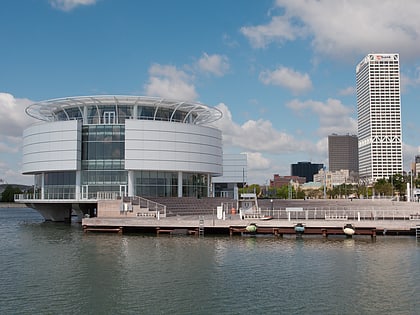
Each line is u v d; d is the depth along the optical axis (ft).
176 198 241.14
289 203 320.50
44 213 269.64
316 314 77.30
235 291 91.40
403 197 478.18
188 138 252.42
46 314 77.56
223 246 146.41
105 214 207.41
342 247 144.25
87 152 242.58
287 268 112.06
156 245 148.46
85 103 248.11
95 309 80.12
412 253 132.67
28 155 256.73
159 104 253.44
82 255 130.41
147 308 80.69
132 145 237.25
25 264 118.11
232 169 467.93
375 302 83.71
